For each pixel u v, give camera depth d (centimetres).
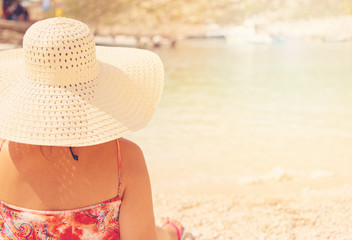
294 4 4194
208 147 581
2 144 144
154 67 169
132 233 152
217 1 4516
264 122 754
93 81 146
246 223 308
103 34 3612
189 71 1644
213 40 3403
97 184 143
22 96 140
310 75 1455
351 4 3972
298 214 320
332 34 3466
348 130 676
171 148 577
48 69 137
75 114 138
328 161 497
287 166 480
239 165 489
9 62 175
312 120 762
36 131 135
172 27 3975
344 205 333
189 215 324
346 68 1631
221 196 367
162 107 912
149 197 153
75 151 141
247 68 1717
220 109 888
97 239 149
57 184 141
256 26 3406
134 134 666
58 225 142
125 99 152
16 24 1986
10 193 141
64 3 4662
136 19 4206
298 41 3212
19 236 144
